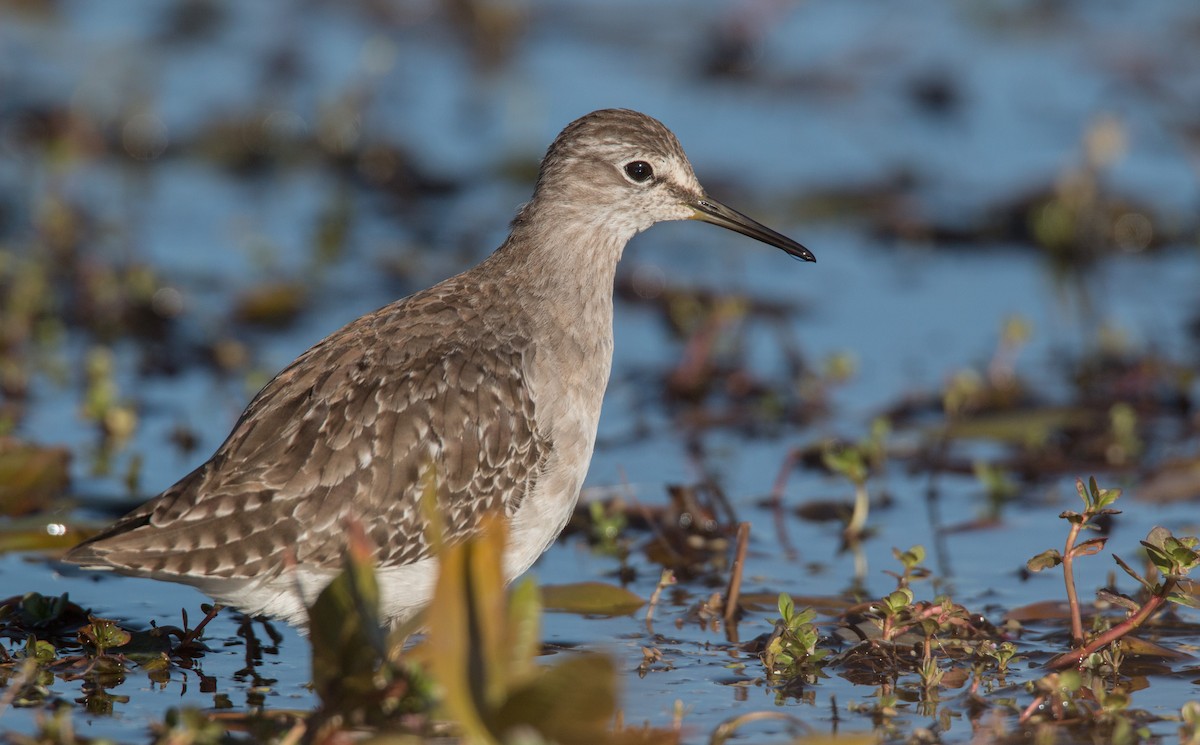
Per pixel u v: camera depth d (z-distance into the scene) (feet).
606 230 39.11
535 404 35.14
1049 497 43.57
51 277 55.57
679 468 45.57
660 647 34.30
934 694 31.76
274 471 32.24
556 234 38.11
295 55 77.92
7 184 64.03
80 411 46.62
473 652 25.35
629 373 52.34
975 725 30.40
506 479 34.35
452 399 33.86
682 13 85.71
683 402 50.34
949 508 42.83
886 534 41.14
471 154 70.54
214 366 51.16
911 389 50.55
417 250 61.26
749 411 49.60
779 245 41.14
